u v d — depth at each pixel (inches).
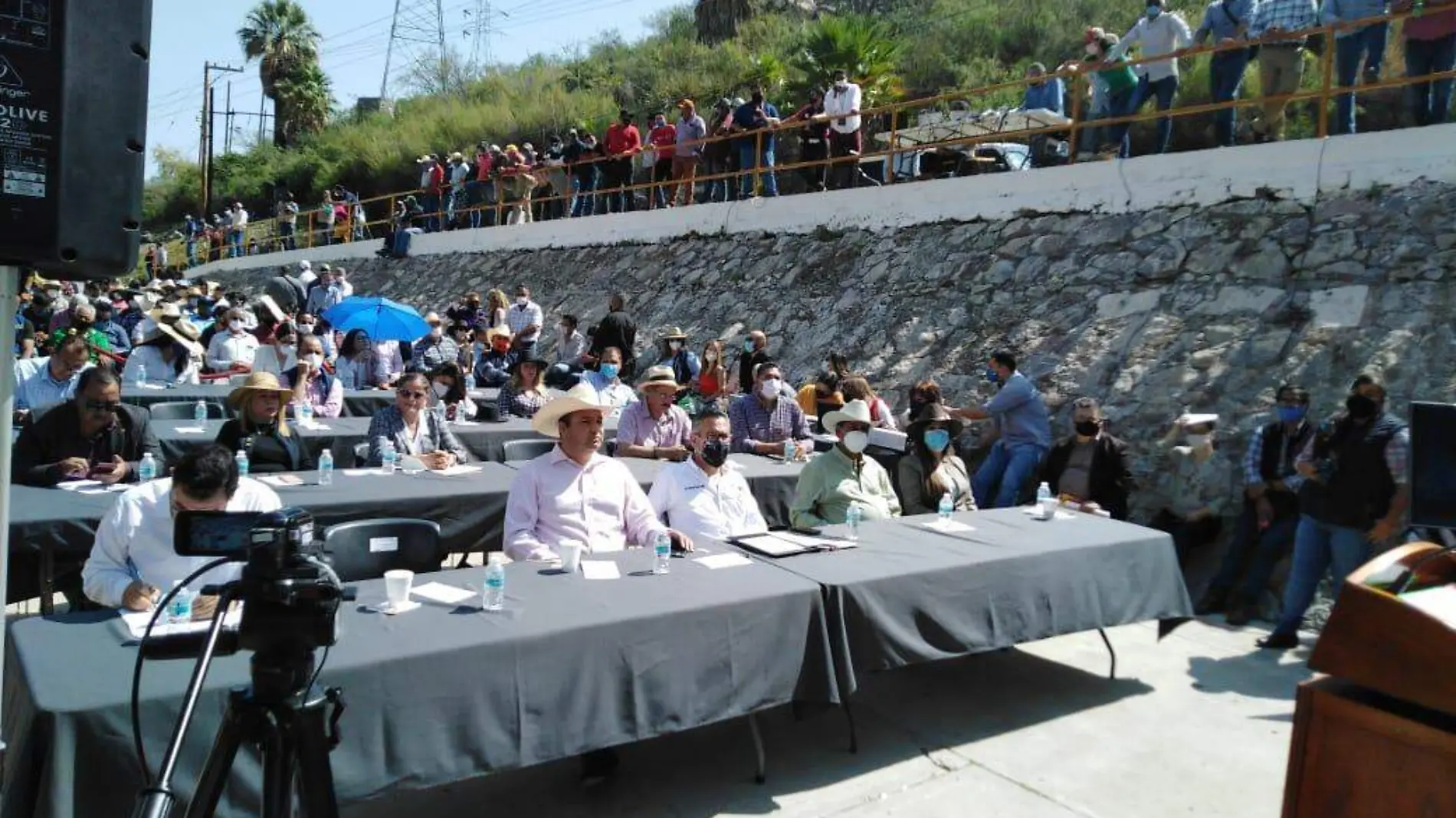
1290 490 241.3
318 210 1118.4
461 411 362.0
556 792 153.0
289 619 84.4
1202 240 348.5
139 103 72.4
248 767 110.7
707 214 585.0
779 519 272.4
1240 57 370.6
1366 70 344.8
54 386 300.2
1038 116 454.6
